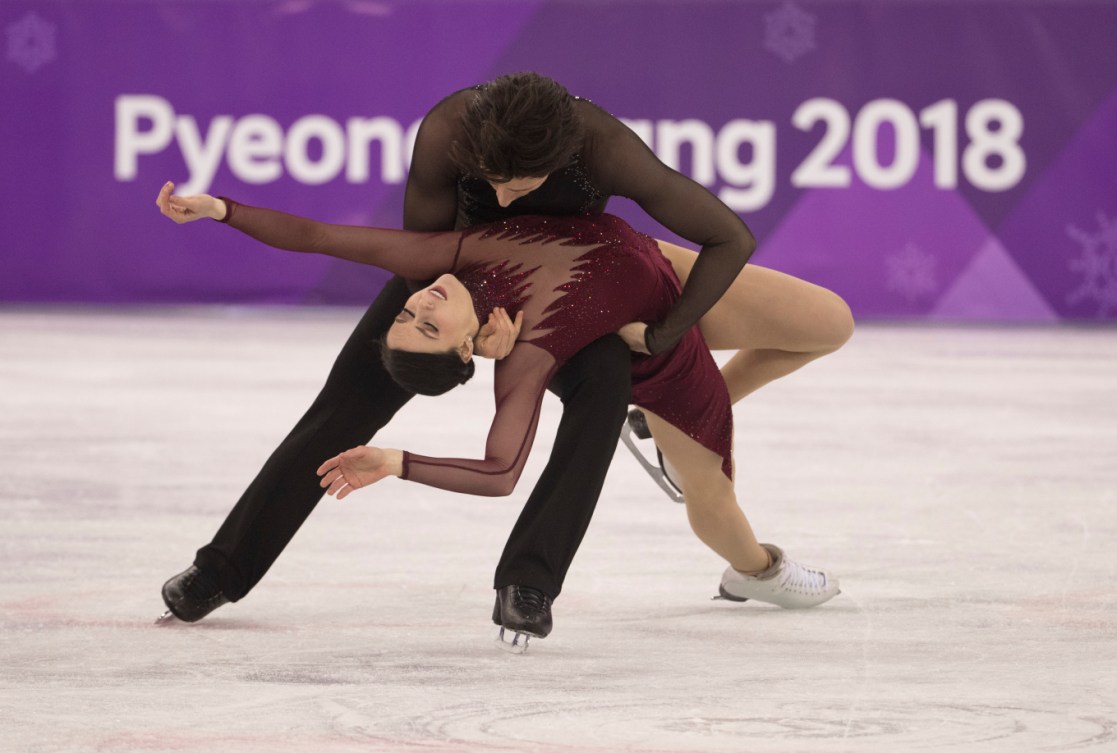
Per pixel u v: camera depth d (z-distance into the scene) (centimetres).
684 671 1043
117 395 2598
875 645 1121
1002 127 3838
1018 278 3862
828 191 3872
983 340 3612
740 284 1236
